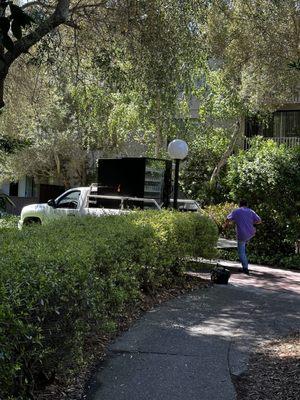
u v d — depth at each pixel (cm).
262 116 2142
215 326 705
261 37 1666
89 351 573
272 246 1454
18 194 3338
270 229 1461
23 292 384
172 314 758
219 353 588
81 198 1412
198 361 558
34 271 425
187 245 978
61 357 450
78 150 2494
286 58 1623
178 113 1884
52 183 2945
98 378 503
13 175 2577
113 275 642
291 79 1722
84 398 457
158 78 1185
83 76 1302
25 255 483
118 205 1395
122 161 1409
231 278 1130
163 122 1700
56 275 438
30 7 1181
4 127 1616
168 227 912
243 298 893
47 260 470
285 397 460
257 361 565
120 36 1180
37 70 1302
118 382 494
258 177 1471
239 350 603
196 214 1098
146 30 1156
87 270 500
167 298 862
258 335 669
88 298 482
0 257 470
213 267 1137
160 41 1164
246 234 1215
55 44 1136
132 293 714
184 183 2088
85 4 1227
